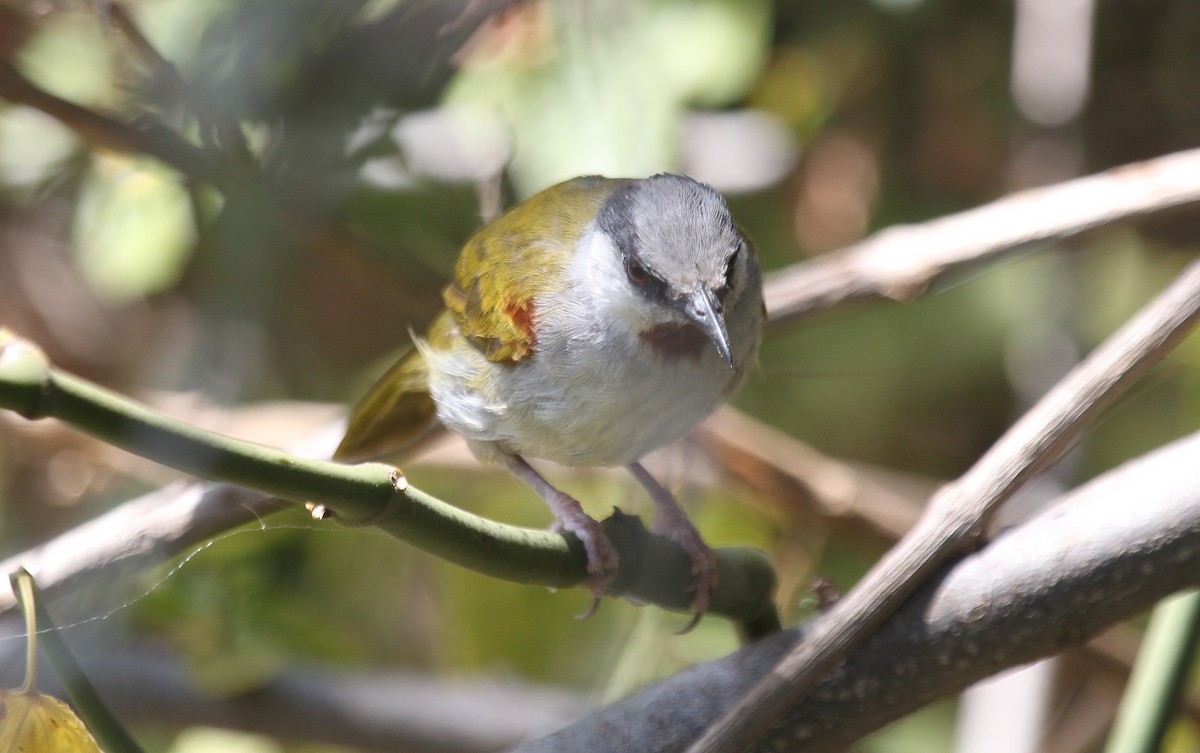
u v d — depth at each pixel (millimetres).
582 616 2621
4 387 2211
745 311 2643
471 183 2676
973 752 2656
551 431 2645
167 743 2701
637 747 2576
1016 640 2572
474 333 2645
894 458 2779
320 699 2678
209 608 2672
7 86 2629
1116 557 2570
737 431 2697
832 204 2768
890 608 2570
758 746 2576
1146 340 2570
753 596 2594
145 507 2617
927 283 2646
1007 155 2758
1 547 2697
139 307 2744
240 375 2629
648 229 2635
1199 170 2637
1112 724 2707
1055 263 2715
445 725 2674
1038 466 2572
